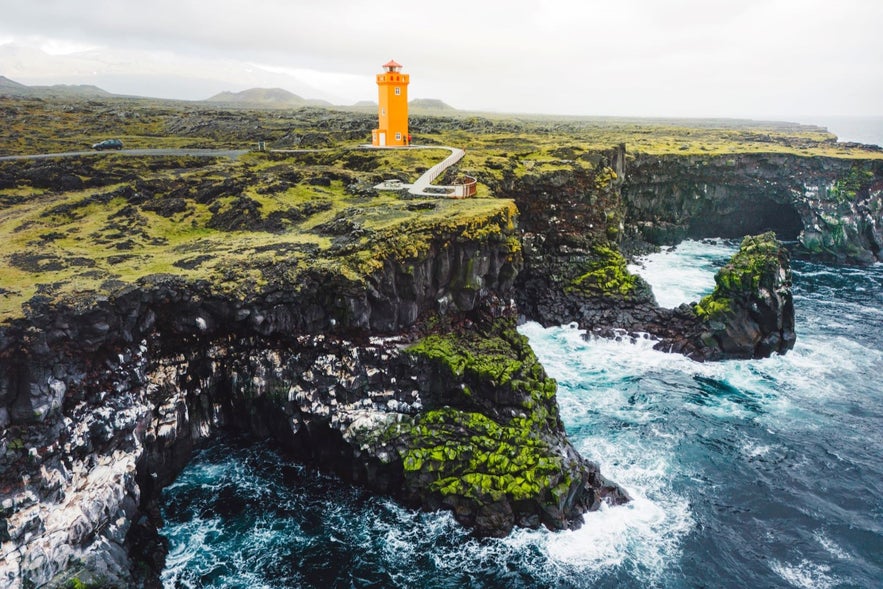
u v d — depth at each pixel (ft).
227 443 139.85
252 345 135.54
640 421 159.63
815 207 334.85
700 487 134.10
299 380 133.18
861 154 374.84
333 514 122.01
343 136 363.15
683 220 347.36
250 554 111.34
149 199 197.16
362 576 107.65
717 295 200.85
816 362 195.42
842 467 141.69
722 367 190.19
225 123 440.45
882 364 194.29
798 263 329.93
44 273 125.39
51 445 97.86
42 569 89.04
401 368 136.67
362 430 127.03
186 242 161.27
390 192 203.62
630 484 134.62
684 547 116.16
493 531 116.67
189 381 132.26
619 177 291.38
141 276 124.77
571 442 148.87
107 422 108.47
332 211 187.21
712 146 389.60
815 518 124.77
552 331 215.51
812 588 107.04
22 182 215.31
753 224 371.56
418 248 144.97
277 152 285.23
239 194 197.98
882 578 109.19
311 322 134.92
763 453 146.82
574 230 240.32
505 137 398.62
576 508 122.31
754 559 113.70
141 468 116.88
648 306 213.66
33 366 97.04
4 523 87.76
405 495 124.06
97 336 108.47
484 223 162.09
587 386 177.68
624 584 107.34
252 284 129.70
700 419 161.27
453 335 153.58
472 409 136.15
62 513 95.04
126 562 100.94
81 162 242.78
